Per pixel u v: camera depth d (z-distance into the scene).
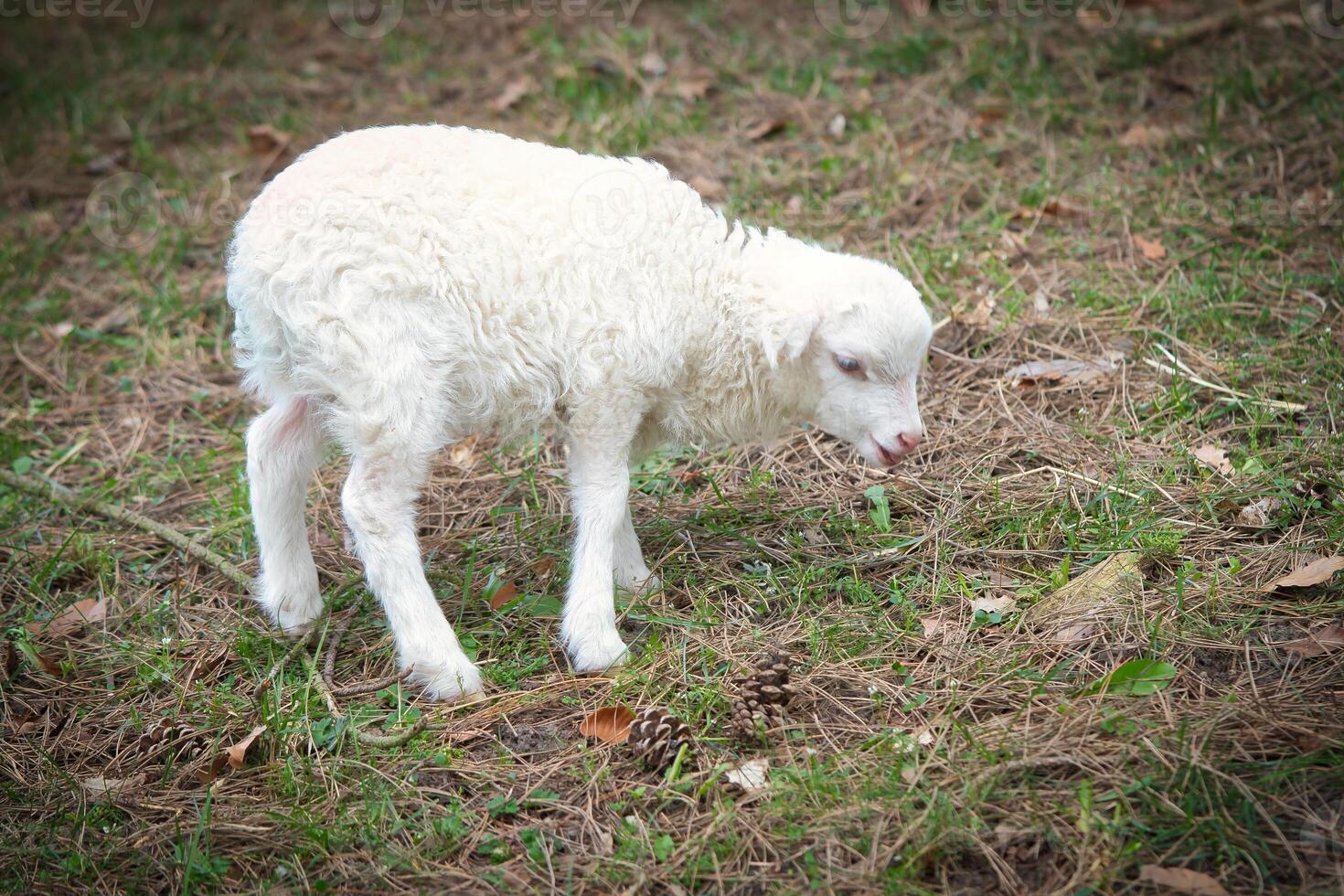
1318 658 3.68
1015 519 4.52
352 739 3.85
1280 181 6.39
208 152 8.05
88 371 6.22
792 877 3.18
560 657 4.18
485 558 4.74
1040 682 3.74
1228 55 7.60
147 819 3.61
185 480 5.39
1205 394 5.10
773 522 4.79
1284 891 2.94
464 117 8.10
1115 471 4.71
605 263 3.84
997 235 6.38
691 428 4.33
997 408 5.24
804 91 7.93
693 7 9.12
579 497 4.08
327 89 8.66
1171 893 2.95
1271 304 5.54
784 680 3.80
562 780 3.64
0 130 8.41
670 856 3.29
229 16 9.72
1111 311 5.69
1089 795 3.21
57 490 5.28
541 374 3.88
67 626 4.52
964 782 3.34
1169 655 3.77
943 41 8.15
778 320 4.05
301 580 4.36
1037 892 3.04
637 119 7.73
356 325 3.68
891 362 4.04
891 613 4.21
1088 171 6.78
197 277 6.86
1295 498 4.32
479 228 3.75
